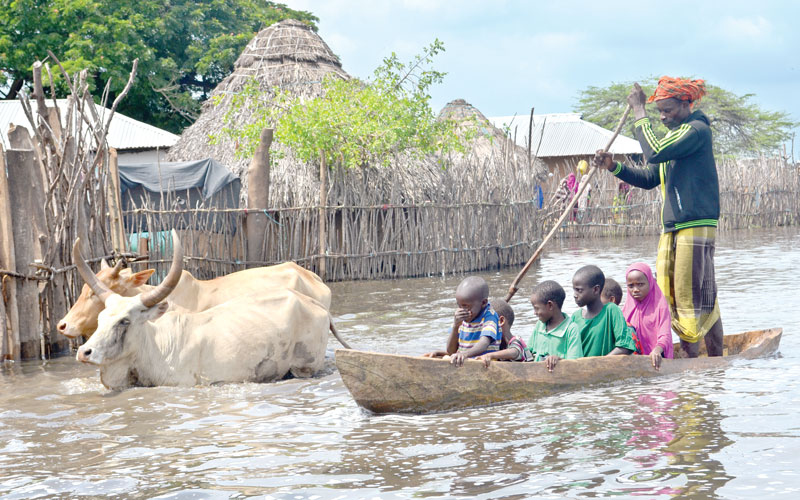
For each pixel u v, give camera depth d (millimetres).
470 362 5410
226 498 3805
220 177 14203
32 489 4016
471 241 15688
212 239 13062
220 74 33656
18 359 8016
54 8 28156
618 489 3686
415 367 5289
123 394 6223
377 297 12109
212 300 7414
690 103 6871
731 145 44312
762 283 12102
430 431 4852
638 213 25922
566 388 5707
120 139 22156
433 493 3754
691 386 5684
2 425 5348
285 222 14125
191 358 6488
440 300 11641
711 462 3992
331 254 14484
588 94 47219
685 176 6676
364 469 4148
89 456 4559
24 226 8133
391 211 14883
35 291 8188
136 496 3871
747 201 26844
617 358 5918
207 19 34125
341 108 15344
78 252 6625
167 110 31641
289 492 3850
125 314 6254
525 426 4852
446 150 16875
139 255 9656
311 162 15125
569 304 10516
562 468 4020
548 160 37312
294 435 4871
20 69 28000
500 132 24703
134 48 28484
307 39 17797
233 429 5066
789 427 4535
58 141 8766
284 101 16109
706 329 6797
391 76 16609
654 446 4305
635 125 6895
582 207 25547
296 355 6883
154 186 13992
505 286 12938
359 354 5238
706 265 6715
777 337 6902
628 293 6625
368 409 5352
